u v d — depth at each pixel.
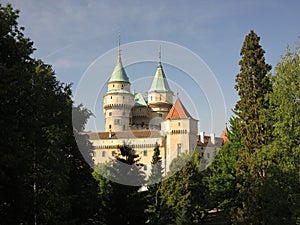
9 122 17.33
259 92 32.62
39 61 28.56
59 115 25.36
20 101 18.50
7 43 18.50
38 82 23.69
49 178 22.52
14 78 17.25
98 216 29.52
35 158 21.91
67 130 26.14
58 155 23.48
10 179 17.27
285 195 23.56
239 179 30.91
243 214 29.52
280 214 24.03
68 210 24.00
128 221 32.34
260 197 27.61
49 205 22.42
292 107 24.70
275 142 24.89
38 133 20.31
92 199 27.81
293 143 24.44
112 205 32.09
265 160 26.59
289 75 25.64
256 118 31.70
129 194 32.38
